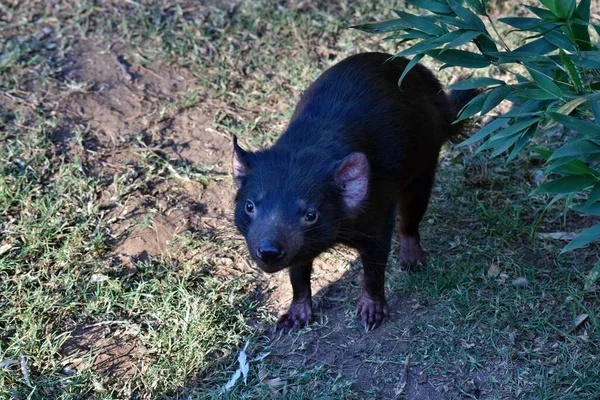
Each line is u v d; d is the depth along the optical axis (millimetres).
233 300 4336
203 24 6383
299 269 4051
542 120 3195
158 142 5410
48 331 4129
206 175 5168
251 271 4547
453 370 3844
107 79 5883
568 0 3010
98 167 5176
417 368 3881
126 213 4867
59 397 3768
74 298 4312
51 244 4605
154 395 3816
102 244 4625
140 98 5750
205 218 4887
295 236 3447
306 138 3863
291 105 5727
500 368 3830
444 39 3275
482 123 5410
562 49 3129
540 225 4695
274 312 4305
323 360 3980
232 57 6129
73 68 5957
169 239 4727
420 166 4270
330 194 3580
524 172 5066
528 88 3240
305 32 6297
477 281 4344
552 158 2822
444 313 4164
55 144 5293
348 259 4609
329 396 3723
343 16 6441
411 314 4207
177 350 4020
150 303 4293
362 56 4355
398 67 4336
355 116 3994
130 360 4008
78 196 4938
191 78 5965
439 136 4438
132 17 6418
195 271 4504
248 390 3812
